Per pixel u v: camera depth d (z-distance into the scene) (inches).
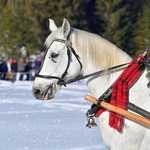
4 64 1384.1
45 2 1919.3
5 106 788.6
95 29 1968.5
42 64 335.6
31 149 483.8
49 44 335.0
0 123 623.5
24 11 1927.9
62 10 1924.2
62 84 334.6
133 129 326.6
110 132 328.8
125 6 1973.4
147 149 329.4
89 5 1990.7
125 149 328.8
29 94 976.9
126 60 339.0
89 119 334.3
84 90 1083.9
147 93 331.0
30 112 722.2
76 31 338.6
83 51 335.9
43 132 566.6
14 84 1243.8
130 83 331.9
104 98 331.3
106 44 338.6
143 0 2069.4
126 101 327.9
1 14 1967.3
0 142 513.0
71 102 848.3
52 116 684.1
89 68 337.4
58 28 339.6
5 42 1892.2
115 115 326.0
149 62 333.4
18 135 547.8
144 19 1897.1
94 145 503.2
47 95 334.0
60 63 332.8
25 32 1889.8
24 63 1405.0
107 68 336.8
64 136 545.3
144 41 1860.2
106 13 1966.0
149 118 327.3
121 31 1923.0
